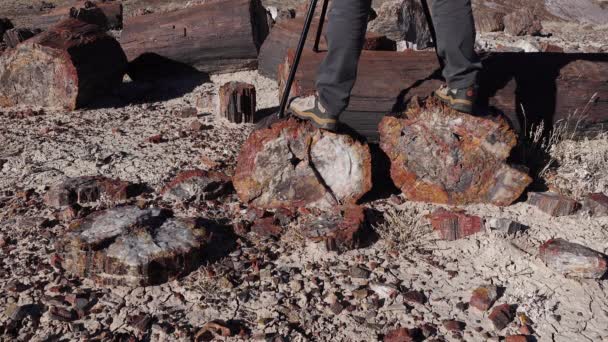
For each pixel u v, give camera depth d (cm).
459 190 381
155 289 309
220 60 735
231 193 404
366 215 365
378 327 282
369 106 411
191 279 316
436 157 380
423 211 378
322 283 312
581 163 421
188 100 647
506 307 291
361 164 375
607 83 435
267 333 279
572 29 1205
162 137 519
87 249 313
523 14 1060
